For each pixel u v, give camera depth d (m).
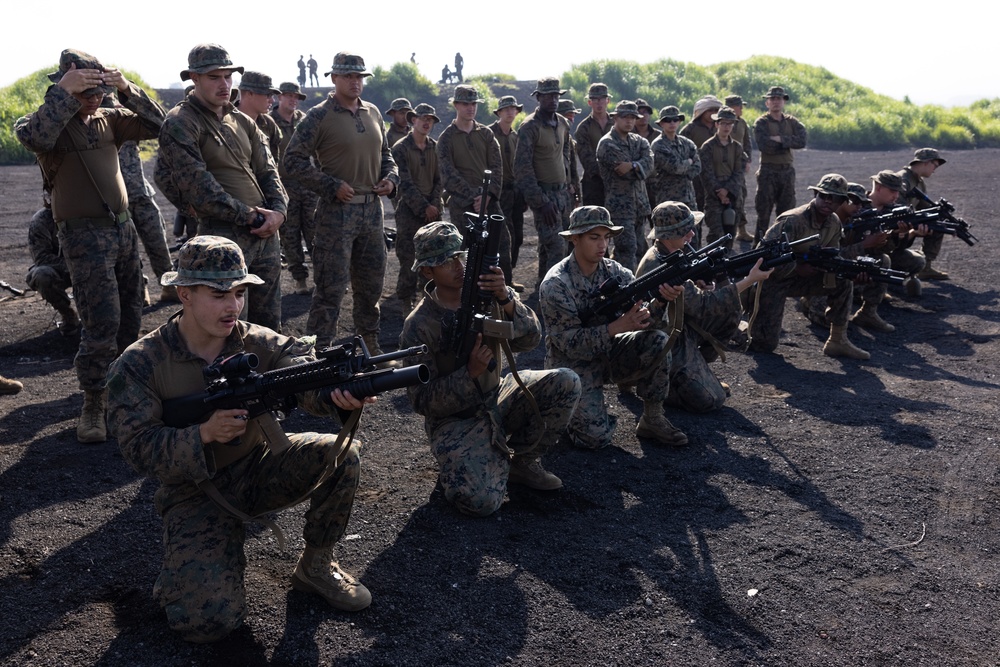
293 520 4.02
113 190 4.86
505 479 4.17
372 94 35.59
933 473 4.70
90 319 4.83
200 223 5.14
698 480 4.61
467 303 3.88
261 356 3.27
